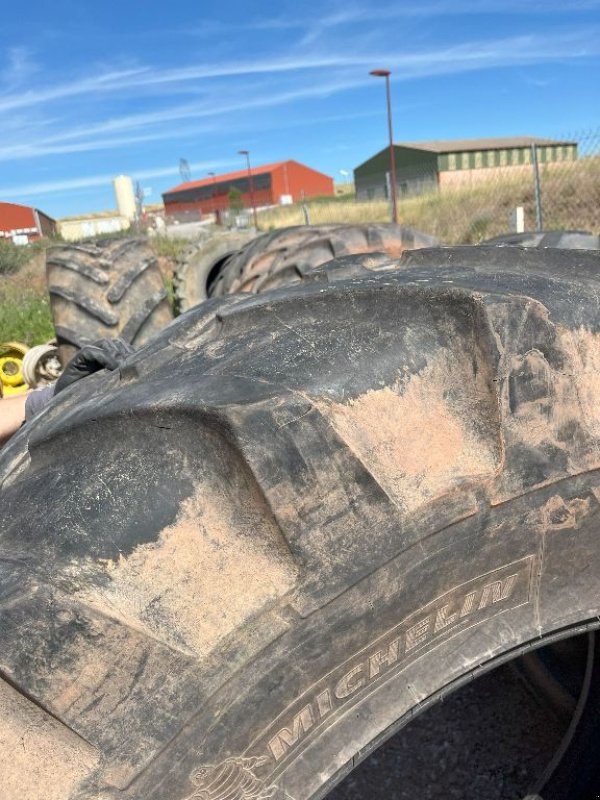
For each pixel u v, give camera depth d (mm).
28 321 9047
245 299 1234
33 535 810
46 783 735
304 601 819
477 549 924
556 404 929
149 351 1124
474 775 1846
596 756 1438
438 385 914
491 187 13703
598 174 11367
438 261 1235
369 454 853
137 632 755
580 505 962
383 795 1832
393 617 893
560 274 1100
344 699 912
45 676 725
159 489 821
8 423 2053
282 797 883
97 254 3645
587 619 1061
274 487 802
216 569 800
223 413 808
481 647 1003
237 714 815
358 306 990
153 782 783
